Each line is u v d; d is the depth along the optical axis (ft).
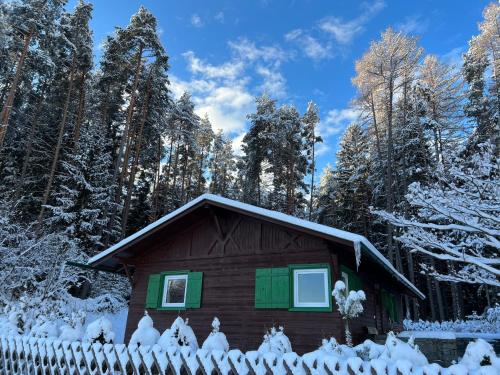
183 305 39.32
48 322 25.82
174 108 121.19
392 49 86.38
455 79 88.79
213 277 38.58
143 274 43.14
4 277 47.32
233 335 35.24
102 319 22.77
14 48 72.74
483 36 85.92
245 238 38.34
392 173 97.14
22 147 85.20
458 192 26.22
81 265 41.45
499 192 25.09
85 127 92.43
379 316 47.47
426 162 84.64
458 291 96.53
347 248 33.09
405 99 92.22
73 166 76.28
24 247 53.72
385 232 110.11
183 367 16.92
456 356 32.96
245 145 116.78
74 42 86.89
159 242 43.29
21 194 80.07
